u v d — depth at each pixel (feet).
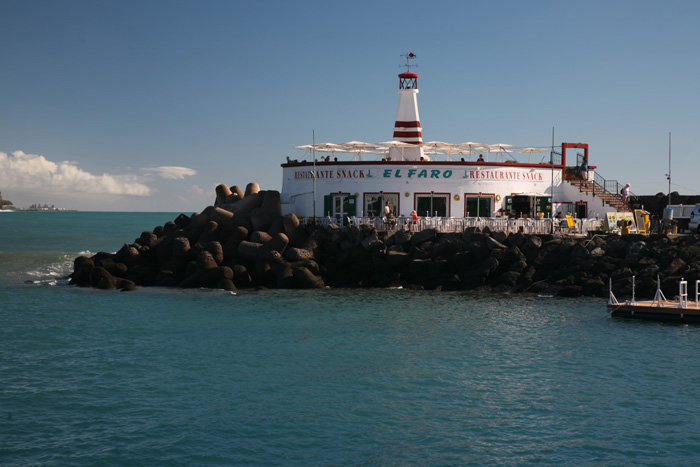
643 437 63.67
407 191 170.09
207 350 94.43
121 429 65.36
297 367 86.07
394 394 75.72
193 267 152.46
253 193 174.40
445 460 58.90
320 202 174.40
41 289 151.84
